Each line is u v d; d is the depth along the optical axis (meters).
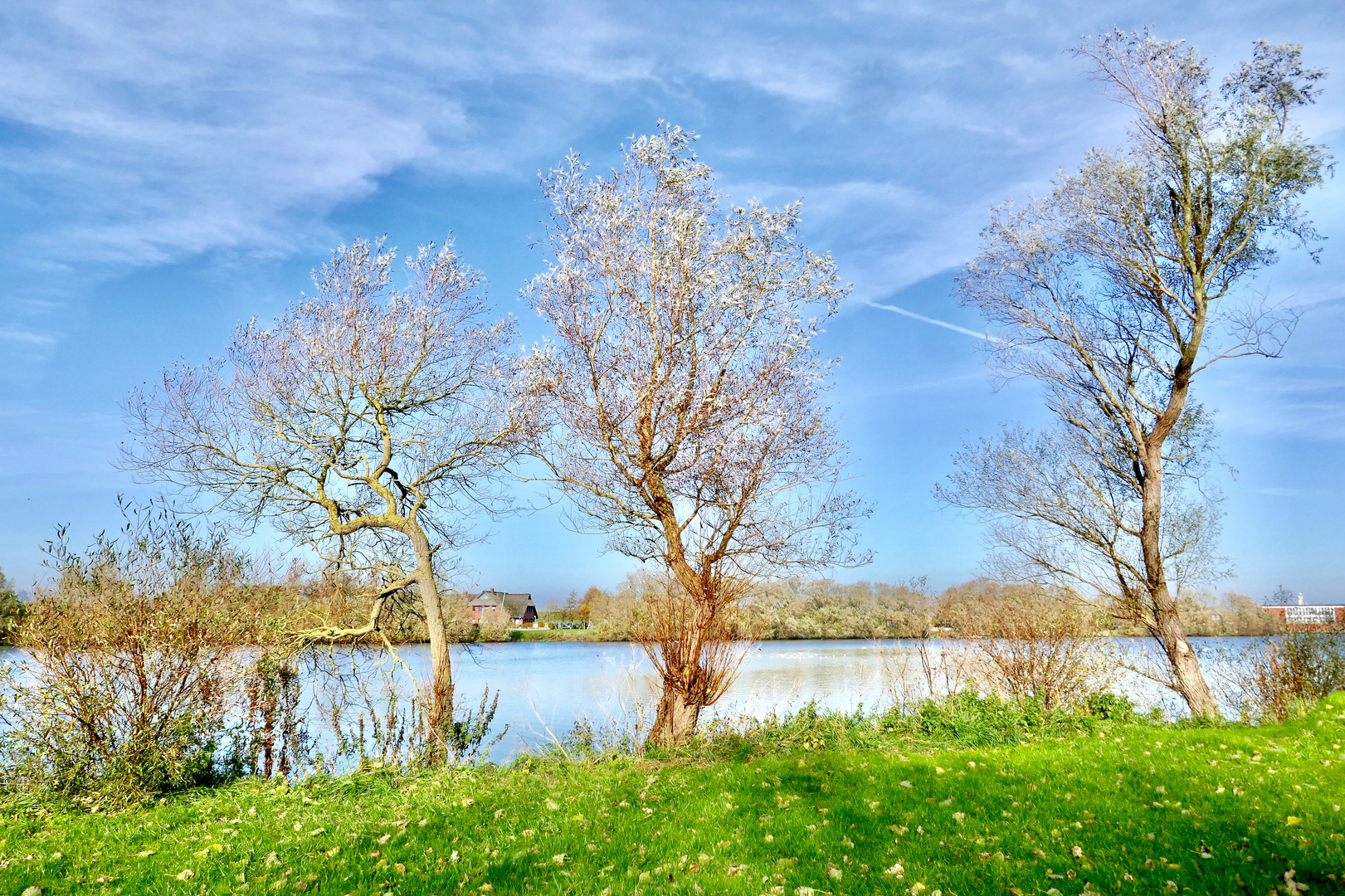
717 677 12.45
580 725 12.84
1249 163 14.58
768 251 12.84
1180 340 15.58
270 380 15.09
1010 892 5.49
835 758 10.02
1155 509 16.00
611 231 12.85
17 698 9.46
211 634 10.40
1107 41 15.70
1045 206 16.69
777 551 12.77
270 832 7.61
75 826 8.27
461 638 20.06
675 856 6.51
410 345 15.72
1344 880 5.38
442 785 9.86
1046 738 11.80
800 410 12.93
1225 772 8.52
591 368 12.72
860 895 5.56
